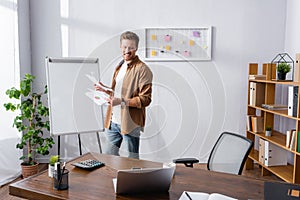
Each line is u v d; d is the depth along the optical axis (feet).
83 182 4.90
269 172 11.30
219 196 4.17
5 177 10.34
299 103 8.96
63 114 9.77
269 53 12.41
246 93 12.56
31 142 10.81
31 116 10.79
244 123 12.67
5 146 10.33
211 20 12.25
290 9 11.86
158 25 12.25
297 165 9.30
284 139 10.67
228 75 12.48
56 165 4.66
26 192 4.61
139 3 12.18
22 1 11.53
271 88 11.04
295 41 11.49
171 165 4.70
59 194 4.44
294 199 4.03
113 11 12.25
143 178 4.36
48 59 9.96
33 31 12.38
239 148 6.22
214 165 6.73
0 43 9.96
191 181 4.98
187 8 12.18
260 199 4.30
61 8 12.27
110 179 5.03
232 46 12.36
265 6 12.21
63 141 12.66
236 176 5.23
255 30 12.30
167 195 4.45
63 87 9.76
